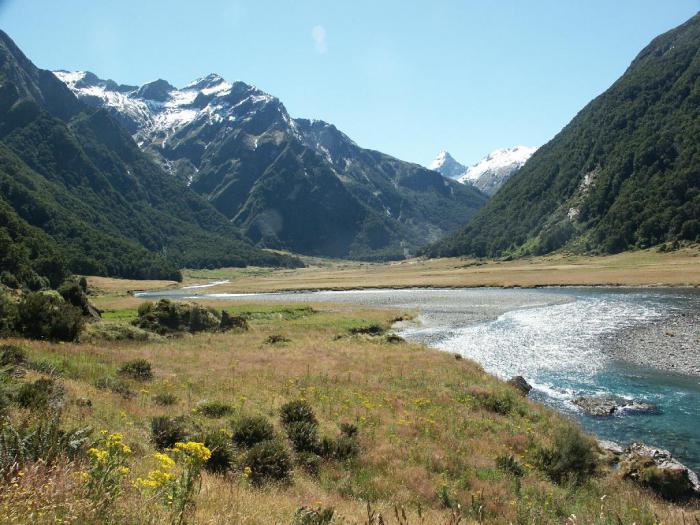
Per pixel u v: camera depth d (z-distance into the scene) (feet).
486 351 124.26
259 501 26.23
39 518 15.26
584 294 257.34
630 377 93.50
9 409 32.48
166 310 143.95
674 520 33.63
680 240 433.48
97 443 24.45
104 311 215.92
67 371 63.00
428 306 235.81
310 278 580.30
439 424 58.59
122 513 17.48
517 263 570.87
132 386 62.18
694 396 80.23
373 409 62.23
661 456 54.39
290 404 53.36
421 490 37.63
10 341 81.56
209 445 35.68
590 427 67.26
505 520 32.35
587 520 33.09
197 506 21.43
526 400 75.66
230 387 67.51
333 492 35.50
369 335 144.05
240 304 252.83
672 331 137.90
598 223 573.33
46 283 346.74
